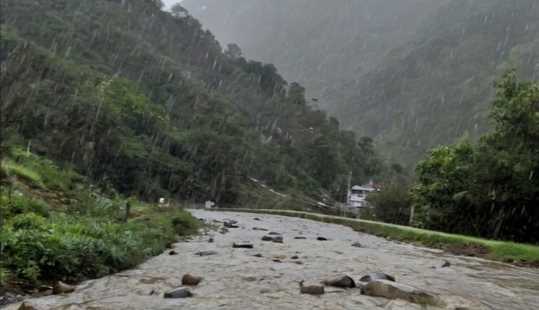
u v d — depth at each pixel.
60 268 6.88
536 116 20.20
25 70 71.56
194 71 153.88
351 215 86.62
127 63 124.25
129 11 158.38
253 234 17.38
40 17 115.31
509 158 20.75
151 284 6.95
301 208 88.38
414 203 31.72
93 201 15.01
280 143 129.38
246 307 5.66
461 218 26.34
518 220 23.27
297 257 10.52
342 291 6.63
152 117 91.06
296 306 5.73
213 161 85.44
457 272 9.73
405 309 5.71
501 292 7.48
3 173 12.91
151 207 21.92
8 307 5.32
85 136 56.69
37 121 51.84
